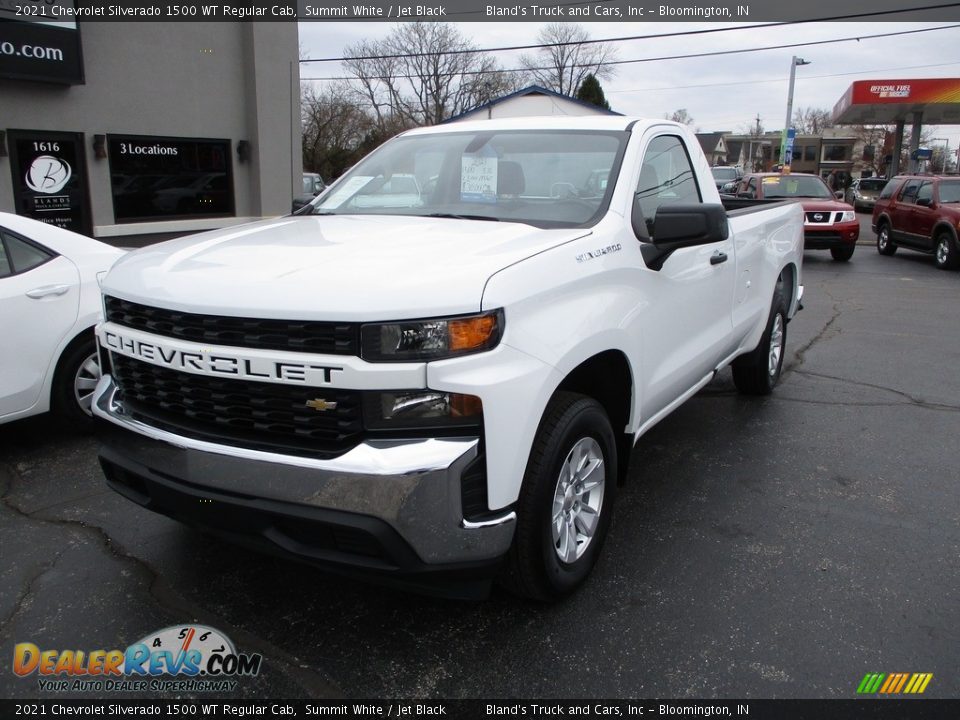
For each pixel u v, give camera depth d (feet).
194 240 10.85
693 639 9.64
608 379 11.37
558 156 12.33
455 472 8.09
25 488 13.91
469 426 8.21
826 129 288.10
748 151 322.55
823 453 16.11
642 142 12.51
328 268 8.70
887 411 18.97
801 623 9.99
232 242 10.39
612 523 12.82
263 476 8.30
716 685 8.80
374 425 8.07
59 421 16.01
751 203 21.75
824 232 52.29
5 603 10.28
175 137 41.29
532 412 8.65
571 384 10.93
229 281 8.66
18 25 33.27
